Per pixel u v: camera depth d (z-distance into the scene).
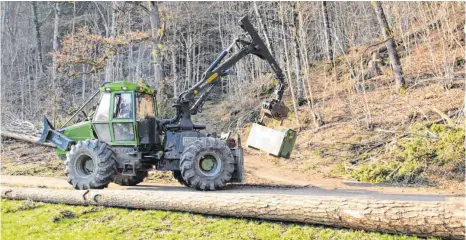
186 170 7.69
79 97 30.16
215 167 7.91
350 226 4.87
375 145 11.54
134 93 8.29
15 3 36.84
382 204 4.68
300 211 5.10
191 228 5.35
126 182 9.20
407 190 7.86
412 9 18.86
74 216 6.03
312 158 12.49
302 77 19.27
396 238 4.54
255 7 20.78
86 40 18.12
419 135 9.96
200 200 5.77
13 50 35.69
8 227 5.64
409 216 4.44
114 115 8.27
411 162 9.34
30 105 26.64
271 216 5.31
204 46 35.47
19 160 13.66
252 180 10.05
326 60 22.92
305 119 17.05
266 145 8.21
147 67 33.41
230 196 5.67
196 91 8.55
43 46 36.59
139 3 16.78
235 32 28.05
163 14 18.69
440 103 12.27
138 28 29.08
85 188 7.75
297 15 19.34
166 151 8.26
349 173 10.37
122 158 8.25
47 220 5.84
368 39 23.23
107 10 33.34
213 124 22.98
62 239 5.12
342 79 19.77
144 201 6.13
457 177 8.40
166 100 16.31
